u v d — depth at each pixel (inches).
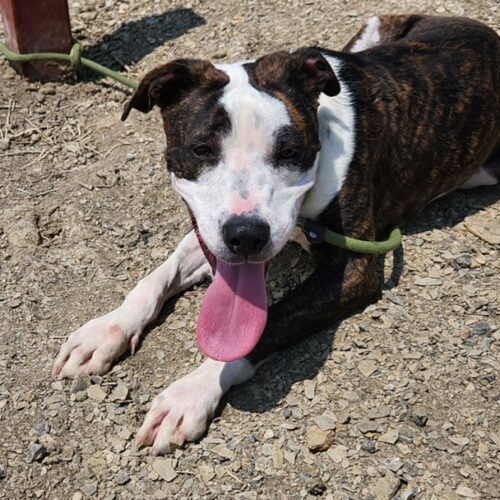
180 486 24.8
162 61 42.6
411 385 27.0
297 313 27.7
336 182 28.0
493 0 43.9
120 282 31.4
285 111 25.8
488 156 34.8
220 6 46.1
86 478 25.2
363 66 30.6
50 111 39.9
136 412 26.8
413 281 30.5
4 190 35.6
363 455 25.2
